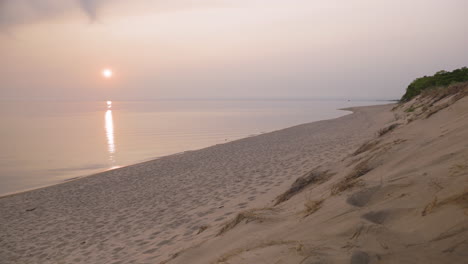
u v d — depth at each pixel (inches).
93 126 1626.5
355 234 75.6
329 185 163.8
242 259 87.0
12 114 3002.0
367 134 620.7
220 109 3846.0
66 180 563.8
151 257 183.5
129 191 422.3
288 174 354.3
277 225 119.6
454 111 211.9
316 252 72.3
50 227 319.3
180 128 1432.1
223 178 403.9
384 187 103.6
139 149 877.8
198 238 178.9
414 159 129.1
